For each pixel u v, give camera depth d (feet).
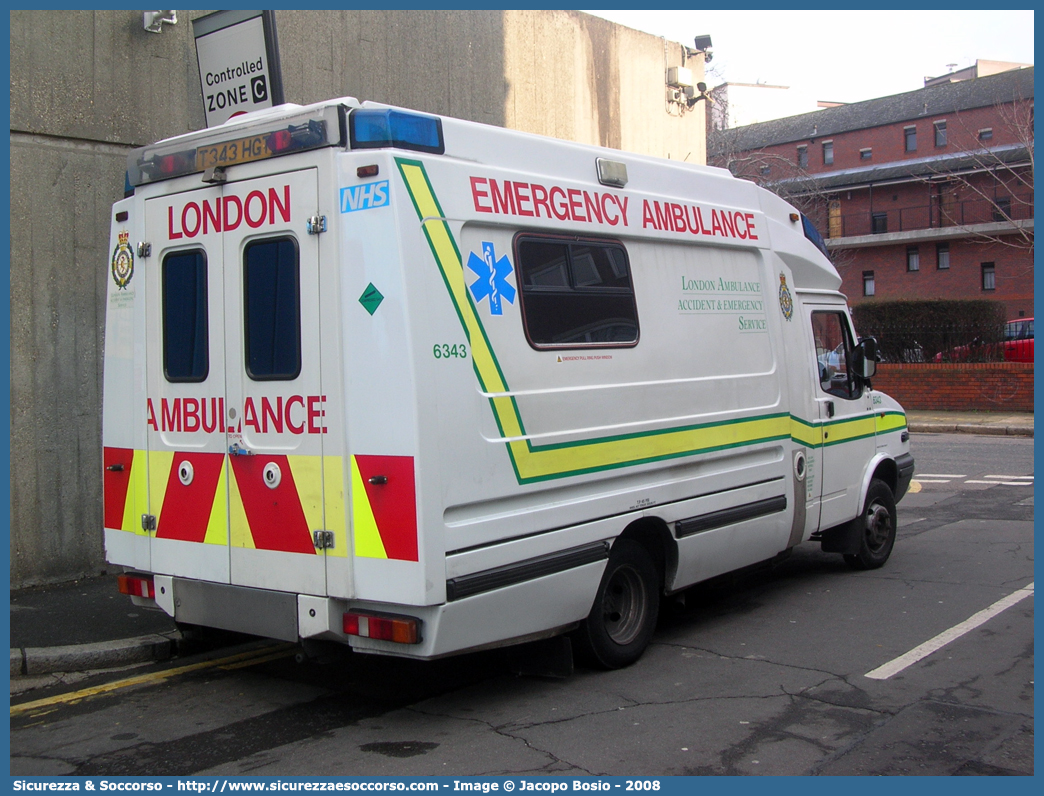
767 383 22.95
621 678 18.33
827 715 16.14
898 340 84.53
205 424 16.87
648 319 19.52
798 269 25.41
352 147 15.08
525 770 14.14
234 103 25.66
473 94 36.60
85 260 24.99
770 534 22.72
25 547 24.11
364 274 14.83
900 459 29.35
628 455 18.49
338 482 15.08
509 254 16.49
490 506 15.66
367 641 15.15
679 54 48.93
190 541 17.16
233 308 16.39
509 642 16.17
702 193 21.79
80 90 24.64
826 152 169.48
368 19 32.24
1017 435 66.39
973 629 21.30
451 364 15.06
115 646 19.56
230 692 17.99
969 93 153.38
